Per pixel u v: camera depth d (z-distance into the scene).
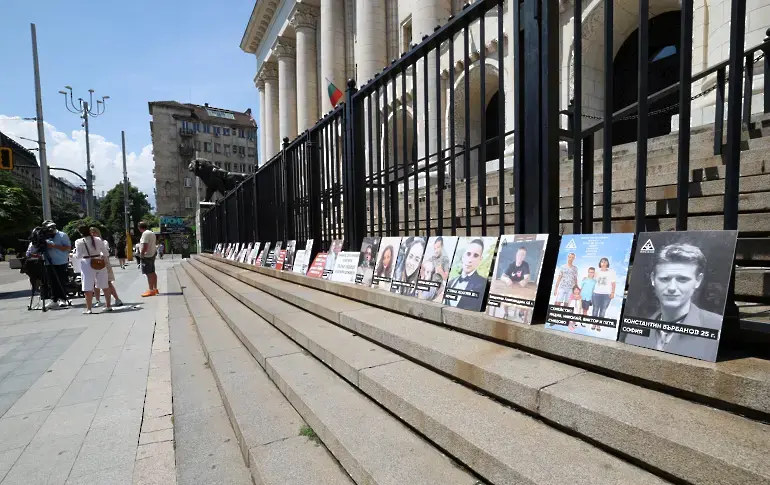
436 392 1.86
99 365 4.24
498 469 1.31
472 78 11.09
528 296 2.07
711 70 3.84
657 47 8.82
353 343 2.76
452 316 2.45
